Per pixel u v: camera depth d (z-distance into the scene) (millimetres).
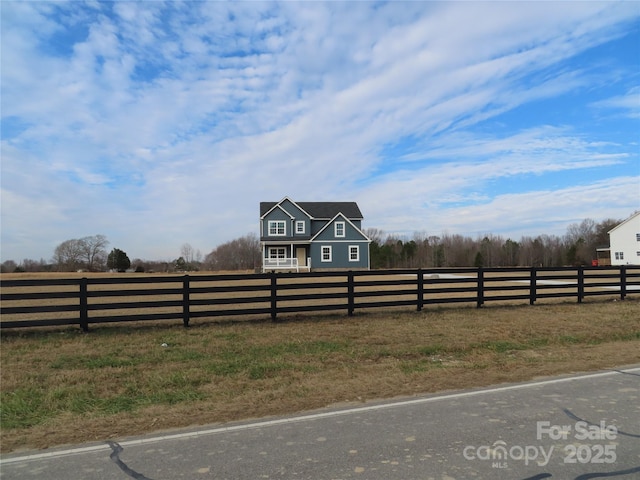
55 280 10008
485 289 14148
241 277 11570
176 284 24641
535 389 6219
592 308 14242
